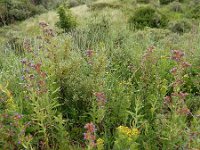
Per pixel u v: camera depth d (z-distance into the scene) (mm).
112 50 6035
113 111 3996
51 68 4367
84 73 4641
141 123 3873
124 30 9625
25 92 3957
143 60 4562
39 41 6016
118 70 5141
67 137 3693
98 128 3793
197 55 5707
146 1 25750
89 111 4090
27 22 26844
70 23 15977
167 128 3537
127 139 3203
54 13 26766
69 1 30328
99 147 3039
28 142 3230
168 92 4770
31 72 4117
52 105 3781
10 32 15328
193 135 3322
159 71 4809
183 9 23547
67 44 4875
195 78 5027
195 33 9094
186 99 4523
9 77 4660
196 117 3760
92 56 4355
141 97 4195
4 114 3602
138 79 4914
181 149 3404
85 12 24328
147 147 3477
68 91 4262
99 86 4133
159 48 6391
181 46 7016
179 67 3732
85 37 7477
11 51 6570
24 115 3768
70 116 4207
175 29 16953
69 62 4566
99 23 11305
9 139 3521
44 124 3613
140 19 18734
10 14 29188
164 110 3998
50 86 4078
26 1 31953
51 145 3688
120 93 4129
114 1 25828
